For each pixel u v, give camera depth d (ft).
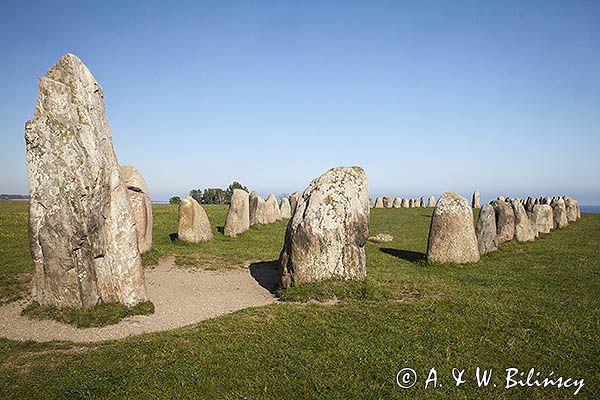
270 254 67.56
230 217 87.66
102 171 38.22
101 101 40.40
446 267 58.85
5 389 22.29
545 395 22.84
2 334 32.37
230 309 39.27
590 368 25.82
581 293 44.21
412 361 26.11
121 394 21.98
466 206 61.87
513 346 28.55
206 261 60.13
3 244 69.36
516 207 87.10
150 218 64.03
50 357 26.55
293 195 136.56
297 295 40.73
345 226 43.86
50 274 36.68
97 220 36.96
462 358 26.71
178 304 40.83
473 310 36.17
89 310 35.86
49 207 36.29
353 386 23.12
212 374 24.12
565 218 119.75
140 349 27.58
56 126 36.47
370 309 36.22
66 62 37.52
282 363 25.57
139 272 38.68
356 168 47.60
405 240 90.12
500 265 60.23
